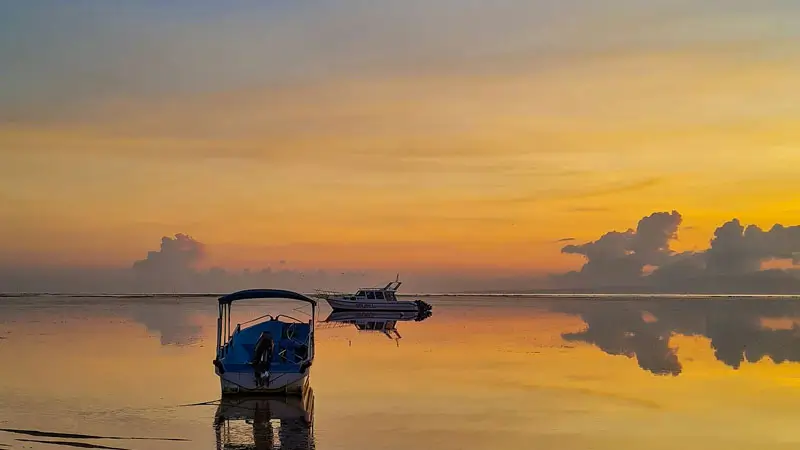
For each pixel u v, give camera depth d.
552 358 31.92
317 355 33.25
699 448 16.80
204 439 17.27
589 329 50.00
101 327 49.19
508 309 88.75
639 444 17.06
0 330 46.19
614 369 28.39
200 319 59.22
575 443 17.06
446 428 18.44
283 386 22.05
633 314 73.62
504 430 18.25
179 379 25.36
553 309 88.62
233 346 27.11
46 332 44.59
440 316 70.00
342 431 18.11
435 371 27.88
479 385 24.58
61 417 19.28
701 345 38.03
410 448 16.58
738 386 24.58
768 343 39.12
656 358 31.92
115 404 21.05
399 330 49.41
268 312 74.75
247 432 17.94
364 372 27.61
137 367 28.16
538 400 21.98
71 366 28.41
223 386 22.02
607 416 19.84
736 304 112.50
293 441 17.12
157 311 74.81
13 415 19.48
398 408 20.81
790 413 20.34
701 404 21.50
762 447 16.95
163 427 18.36
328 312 78.25
